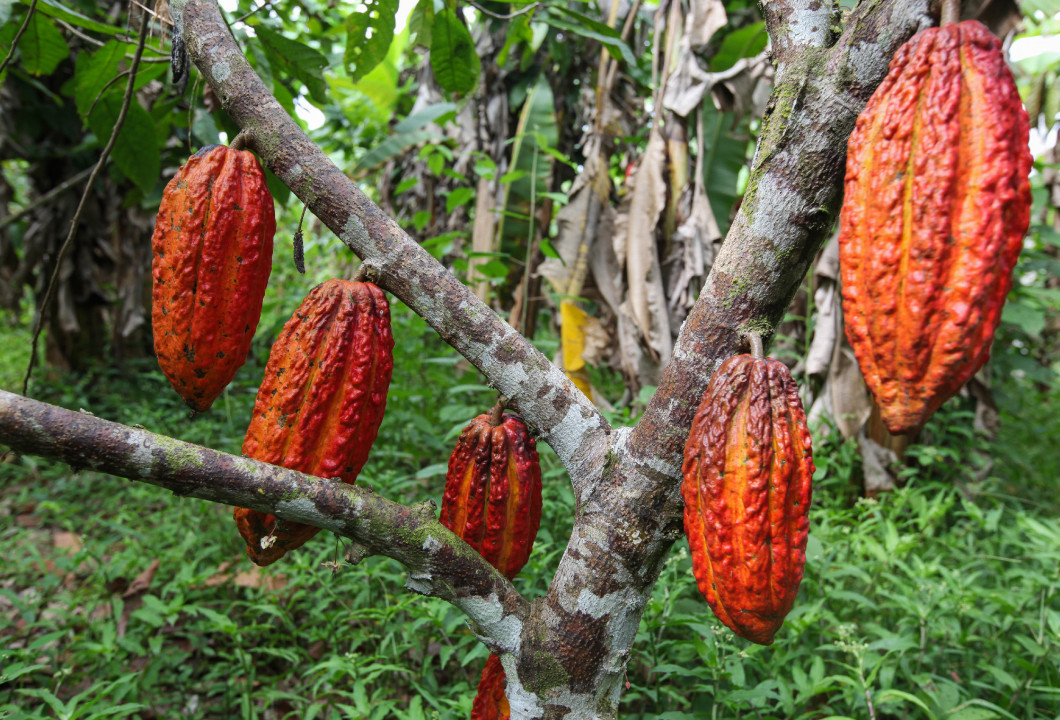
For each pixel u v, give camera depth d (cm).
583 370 197
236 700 119
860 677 90
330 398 63
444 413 155
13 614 146
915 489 172
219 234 63
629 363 195
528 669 68
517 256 224
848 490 193
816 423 195
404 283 66
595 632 67
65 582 162
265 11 121
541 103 219
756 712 100
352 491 62
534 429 69
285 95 119
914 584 119
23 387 76
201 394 67
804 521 56
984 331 49
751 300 62
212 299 63
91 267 305
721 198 198
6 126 258
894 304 51
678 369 64
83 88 109
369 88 275
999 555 150
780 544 56
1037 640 107
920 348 50
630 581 66
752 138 219
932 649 112
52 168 292
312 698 114
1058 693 94
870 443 191
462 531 71
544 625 67
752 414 56
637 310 189
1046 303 239
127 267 311
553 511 146
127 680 96
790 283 62
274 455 63
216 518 175
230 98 67
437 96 249
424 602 112
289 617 128
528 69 247
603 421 69
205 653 127
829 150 59
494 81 246
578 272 200
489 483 70
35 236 291
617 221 199
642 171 192
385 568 131
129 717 116
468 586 66
